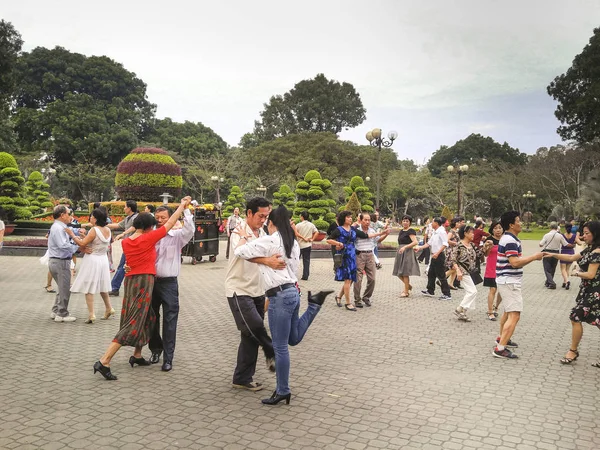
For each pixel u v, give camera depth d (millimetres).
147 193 27734
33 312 7969
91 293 7270
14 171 20938
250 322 4609
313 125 63062
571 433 3941
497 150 78688
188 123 58375
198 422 4008
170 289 5379
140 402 4398
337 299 9141
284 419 4109
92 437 3688
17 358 5582
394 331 7309
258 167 48219
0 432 3730
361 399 4594
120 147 47438
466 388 4945
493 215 59188
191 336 6781
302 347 6340
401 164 77375
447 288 10125
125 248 5074
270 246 4215
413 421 4121
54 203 34594
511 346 6523
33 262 14016
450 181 53594
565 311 9250
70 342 6301
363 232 8961
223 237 25984
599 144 42000
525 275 15164
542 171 49312
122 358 5719
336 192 45719
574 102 40656
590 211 39969
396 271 10250
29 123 46469
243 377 4777
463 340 6867
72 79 49531
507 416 4266
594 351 6418
